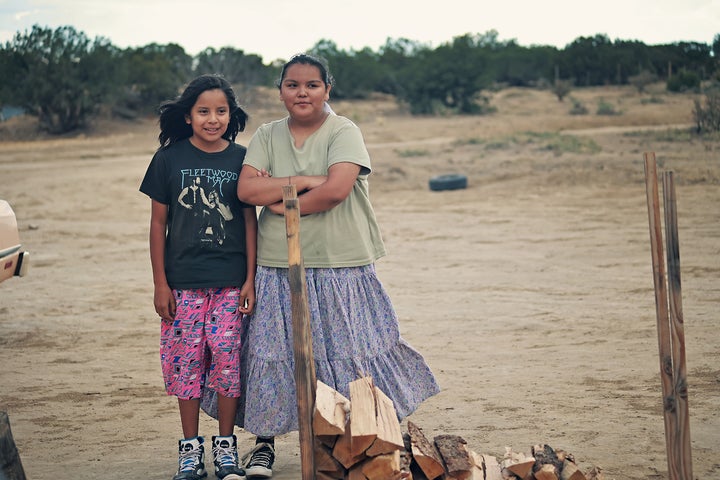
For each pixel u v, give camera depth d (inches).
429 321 346.3
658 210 125.0
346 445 134.2
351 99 3299.7
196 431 171.9
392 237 603.5
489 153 1086.4
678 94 2615.7
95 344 323.9
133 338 333.1
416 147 1278.3
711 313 329.1
